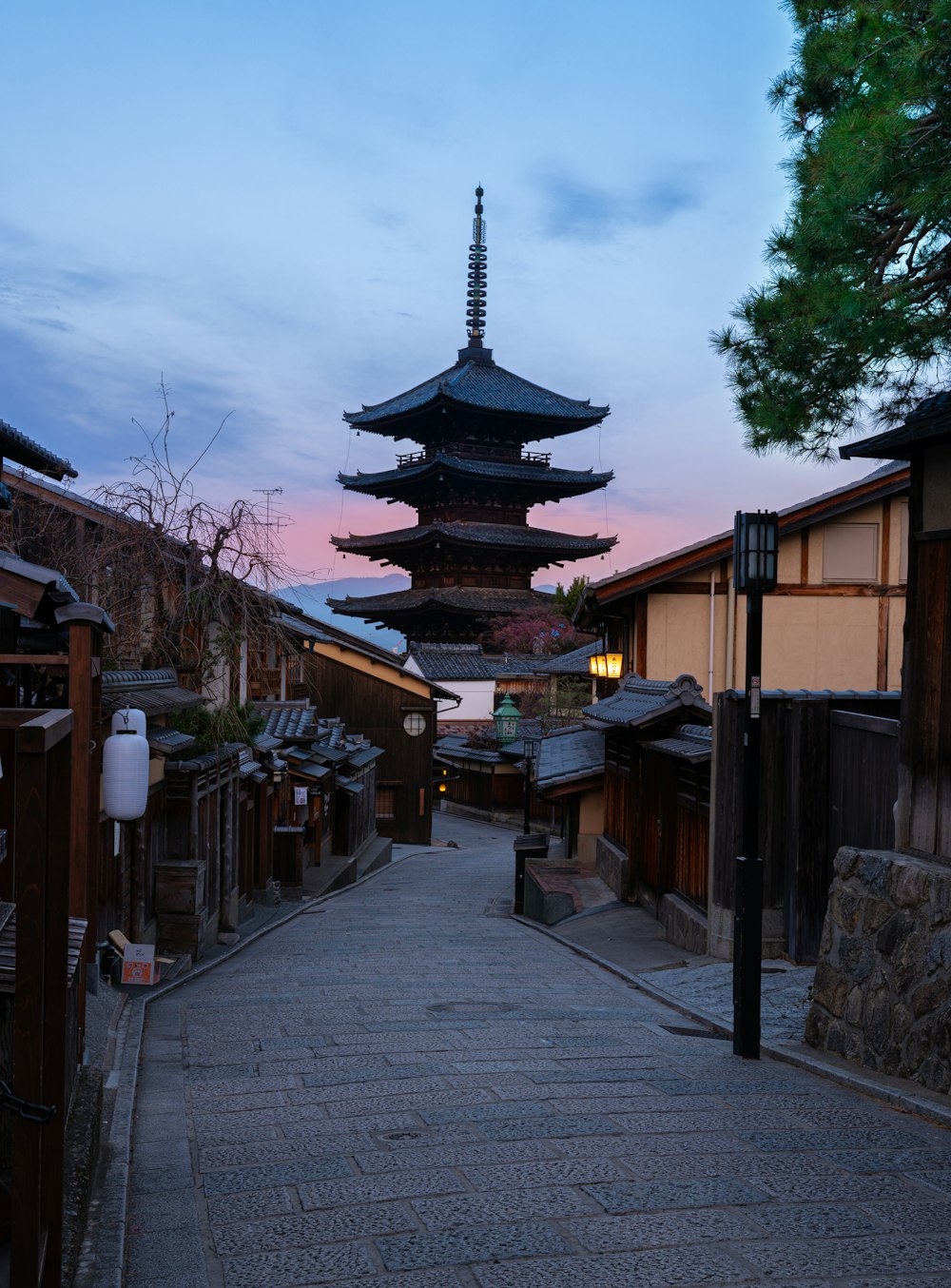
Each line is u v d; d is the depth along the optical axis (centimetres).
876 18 804
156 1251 390
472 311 7419
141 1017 939
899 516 2006
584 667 4506
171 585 1554
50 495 1570
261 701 2894
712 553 1991
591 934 1612
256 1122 583
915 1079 678
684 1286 356
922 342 878
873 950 758
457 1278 362
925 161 784
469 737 5534
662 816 1598
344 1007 1014
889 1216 423
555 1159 496
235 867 1656
